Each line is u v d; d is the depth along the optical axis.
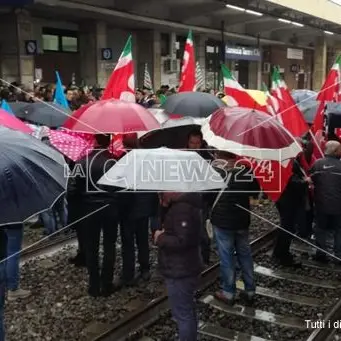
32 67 17.91
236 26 28.48
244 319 5.77
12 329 5.45
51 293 6.37
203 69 28.61
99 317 5.72
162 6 22.19
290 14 29.00
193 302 4.64
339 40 43.00
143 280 6.75
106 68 21.30
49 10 17.86
